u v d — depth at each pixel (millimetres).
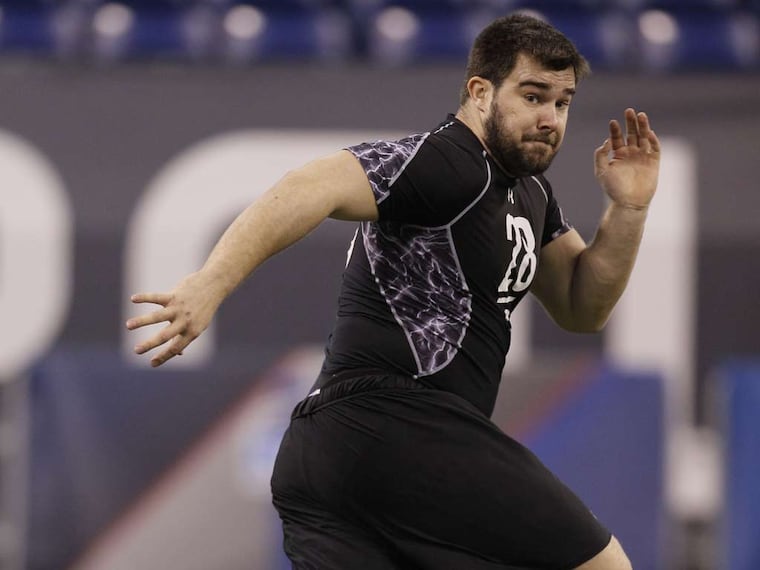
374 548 9508
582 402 19266
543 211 10531
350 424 9484
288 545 9820
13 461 19312
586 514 9523
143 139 25453
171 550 19188
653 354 24188
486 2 30125
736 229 24625
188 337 8633
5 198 24875
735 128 25438
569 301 11305
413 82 26016
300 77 25969
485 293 9773
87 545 19188
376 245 9727
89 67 26312
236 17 29719
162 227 24859
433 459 9352
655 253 24453
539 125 9586
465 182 9484
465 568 9359
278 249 9000
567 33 29328
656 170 11109
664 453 19266
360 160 9328
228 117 25656
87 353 20359
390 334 9625
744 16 30328
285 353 19516
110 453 19281
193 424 19344
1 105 25516
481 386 9836
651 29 29656
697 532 23094
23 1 29625
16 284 24453
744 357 24141
